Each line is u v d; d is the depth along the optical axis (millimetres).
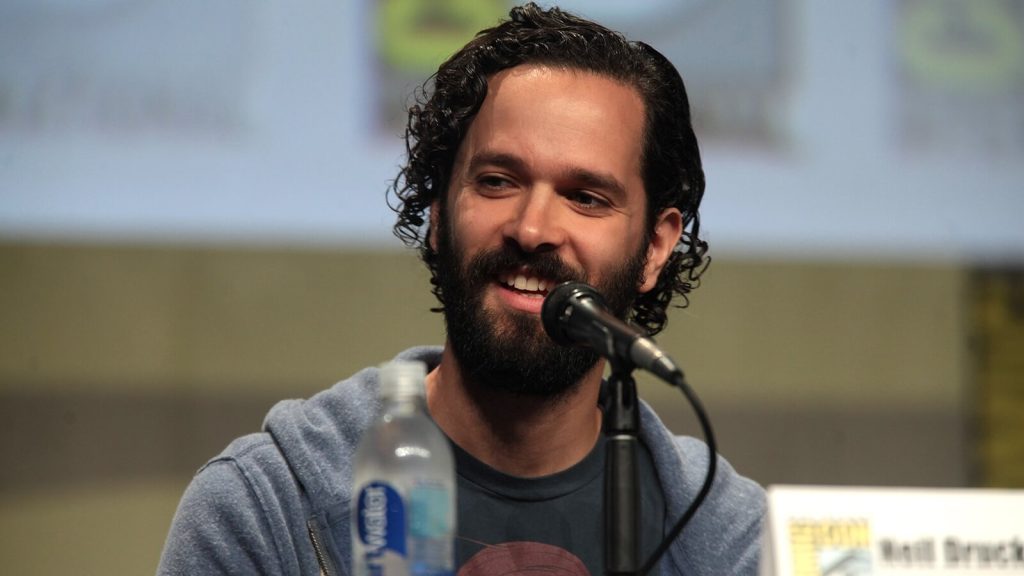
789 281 13492
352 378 6059
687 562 6016
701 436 13359
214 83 12172
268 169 12164
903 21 12602
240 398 13070
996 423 13586
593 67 5746
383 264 13141
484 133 5617
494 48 5773
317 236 12156
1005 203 12688
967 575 4141
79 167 12211
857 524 4156
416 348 6238
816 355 13500
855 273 13516
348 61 12156
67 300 13039
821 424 13484
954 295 13555
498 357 5406
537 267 5418
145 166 12203
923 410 13555
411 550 4117
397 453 4211
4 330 12969
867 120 12516
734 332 13461
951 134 12617
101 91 12195
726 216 12344
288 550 5598
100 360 13062
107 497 13000
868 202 12508
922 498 4199
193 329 13102
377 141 12188
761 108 12367
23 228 12188
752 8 12336
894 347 13562
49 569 12945
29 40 12180
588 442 5895
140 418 13062
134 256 13102
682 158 6180
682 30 12219
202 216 12188
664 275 6590
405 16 12102
